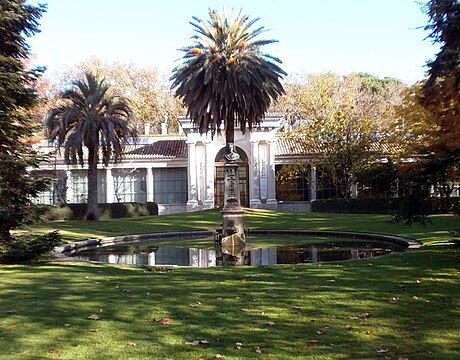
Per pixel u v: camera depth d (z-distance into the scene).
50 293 9.07
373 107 45.94
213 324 6.66
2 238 14.12
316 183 43.81
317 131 40.00
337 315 6.98
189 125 43.38
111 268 12.62
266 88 21.56
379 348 5.49
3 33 14.77
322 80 55.84
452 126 15.13
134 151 46.97
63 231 26.55
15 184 14.20
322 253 15.88
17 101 15.08
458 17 11.95
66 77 64.50
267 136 43.19
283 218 33.12
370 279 9.68
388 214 33.94
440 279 9.32
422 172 12.17
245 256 15.84
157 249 19.17
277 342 5.81
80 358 5.36
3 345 5.86
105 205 40.09
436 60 12.77
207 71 20.70
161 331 6.37
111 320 6.97
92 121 33.25
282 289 8.98
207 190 43.56
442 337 5.81
